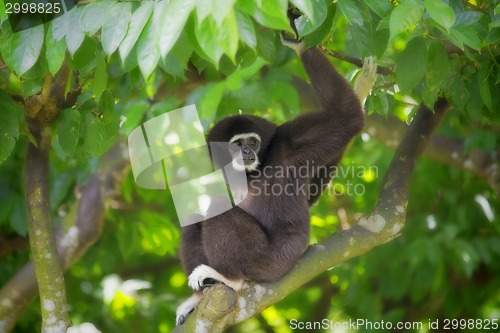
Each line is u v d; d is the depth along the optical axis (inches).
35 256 390.0
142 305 706.8
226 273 405.7
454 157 621.3
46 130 387.9
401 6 292.5
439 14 289.9
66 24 299.9
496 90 403.2
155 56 269.0
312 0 297.7
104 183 626.2
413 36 351.9
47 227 391.5
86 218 619.5
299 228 411.2
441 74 360.8
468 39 323.9
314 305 807.7
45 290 388.5
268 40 381.1
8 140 345.7
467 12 335.9
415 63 350.9
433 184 705.6
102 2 296.5
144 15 277.4
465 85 407.5
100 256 704.4
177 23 249.9
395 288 707.4
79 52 325.1
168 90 634.2
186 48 307.7
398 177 412.8
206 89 554.3
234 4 254.5
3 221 606.5
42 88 357.4
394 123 604.7
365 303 716.7
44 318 389.7
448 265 743.7
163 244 650.8
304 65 424.5
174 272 826.8
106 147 404.5
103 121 389.7
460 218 678.5
